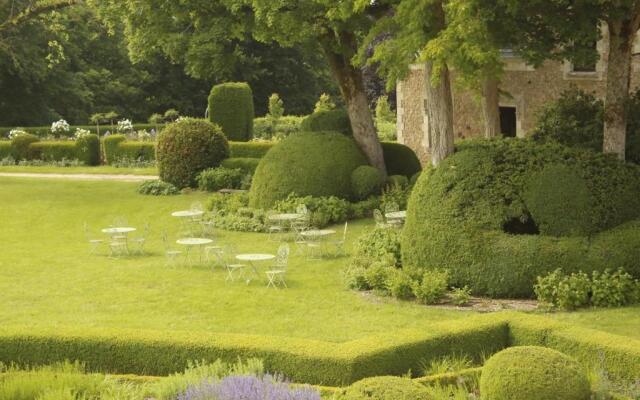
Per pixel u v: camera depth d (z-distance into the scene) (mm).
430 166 16750
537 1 15336
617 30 16062
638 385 9664
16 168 39125
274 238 22250
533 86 26125
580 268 14609
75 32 56938
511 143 16188
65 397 9336
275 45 61344
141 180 33562
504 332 11469
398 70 17281
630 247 14523
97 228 24828
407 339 11023
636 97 18000
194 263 19469
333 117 26453
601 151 17203
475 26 14734
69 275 18500
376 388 8164
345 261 18953
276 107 47875
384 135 40625
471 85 16594
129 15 26703
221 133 31031
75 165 40469
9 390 9672
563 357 8828
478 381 10297
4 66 54906
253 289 16734
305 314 14719
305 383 10617
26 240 23156
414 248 16172
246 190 28734
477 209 15562
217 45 25922
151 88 63875
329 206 23375
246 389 8594
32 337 11484
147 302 15883
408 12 15961
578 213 14984
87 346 11359
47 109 58219
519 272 14867
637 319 13430
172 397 9594
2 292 16984
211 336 11367
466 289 15070
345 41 25031
